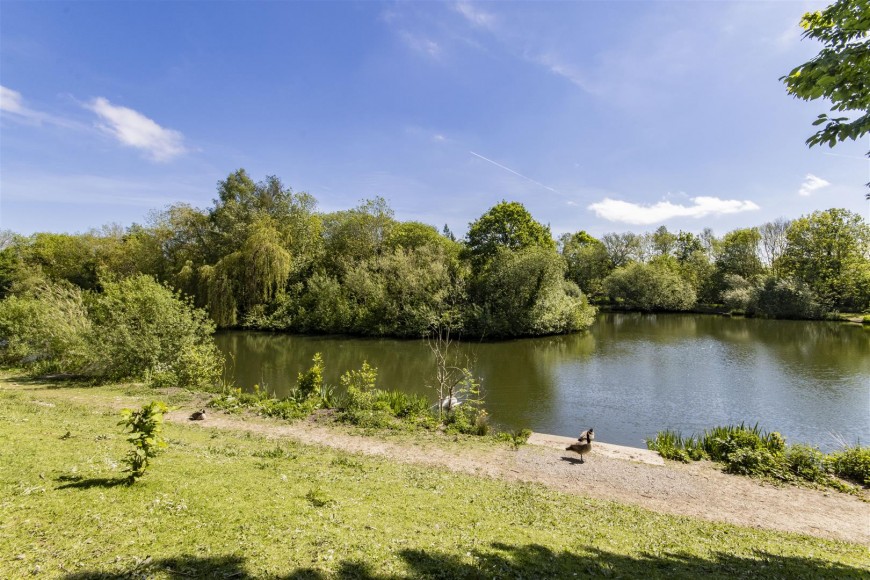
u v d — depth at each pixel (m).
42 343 19.72
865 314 49.47
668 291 62.69
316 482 6.64
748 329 43.00
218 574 3.46
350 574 3.74
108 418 10.38
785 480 9.51
